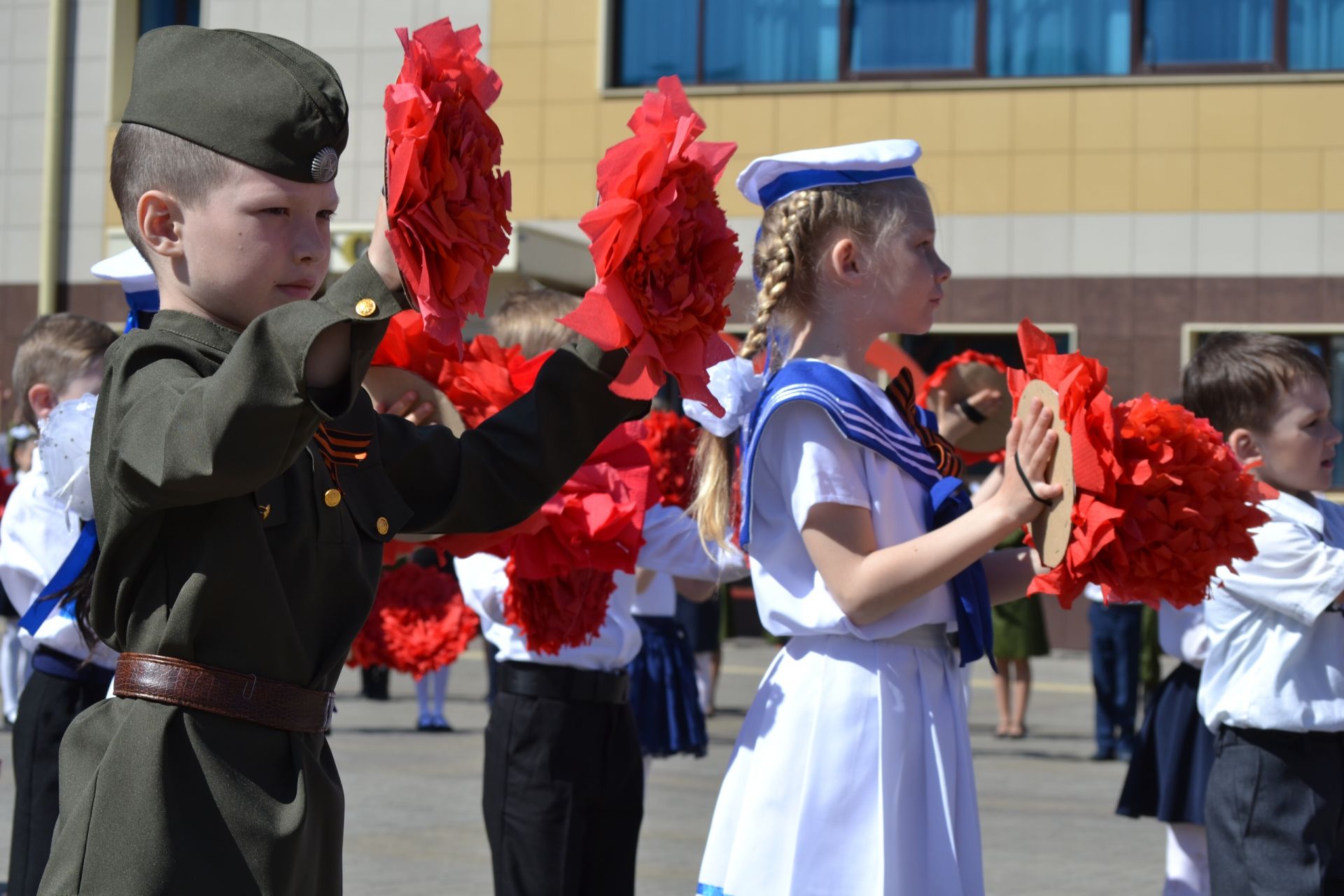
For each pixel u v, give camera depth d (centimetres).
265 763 223
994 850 761
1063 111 1828
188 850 215
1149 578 312
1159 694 540
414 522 254
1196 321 1795
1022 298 1838
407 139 202
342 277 205
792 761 328
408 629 761
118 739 220
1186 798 525
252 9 1933
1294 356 462
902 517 333
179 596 220
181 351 220
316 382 198
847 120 1870
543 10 1922
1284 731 438
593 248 233
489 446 262
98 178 2045
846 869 319
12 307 2059
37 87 2059
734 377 361
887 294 351
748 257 588
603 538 378
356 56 1912
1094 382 305
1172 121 1802
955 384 444
